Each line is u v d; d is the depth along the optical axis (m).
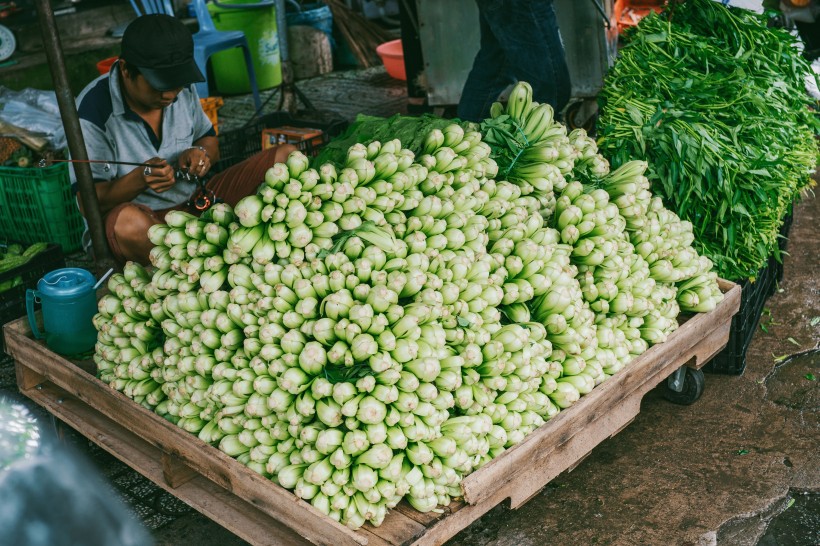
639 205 3.15
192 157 3.59
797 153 4.07
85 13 7.68
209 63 8.29
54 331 3.04
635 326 3.06
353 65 9.05
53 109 5.25
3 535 2.46
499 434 2.52
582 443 2.80
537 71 4.19
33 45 7.29
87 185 3.59
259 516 2.53
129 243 3.54
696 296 3.25
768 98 4.02
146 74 3.39
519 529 2.91
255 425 2.42
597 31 4.97
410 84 6.34
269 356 2.36
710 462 3.22
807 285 4.56
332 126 5.54
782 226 4.61
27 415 2.99
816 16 6.25
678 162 3.54
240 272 2.47
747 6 5.32
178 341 2.61
